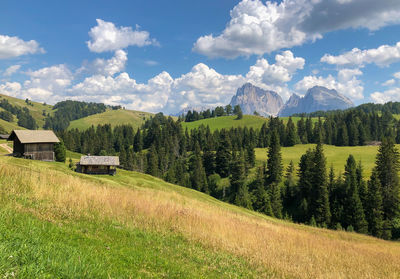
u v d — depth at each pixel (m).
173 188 46.47
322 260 12.80
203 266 8.66
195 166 116.19
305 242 16.67
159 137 161.50
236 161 97.00
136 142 164.00
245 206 80.31
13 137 54.06
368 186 65.94
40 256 4.87
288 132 153.75
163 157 137.62
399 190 66.88
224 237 13.24
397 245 35.84
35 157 52.88
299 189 80.50
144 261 7.29
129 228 10.77
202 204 29.66
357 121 166.25
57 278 4.37
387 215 65.00
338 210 65.25
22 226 6.62
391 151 70.19
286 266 10.46
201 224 14.70
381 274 12.55
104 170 58.12
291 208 80.56
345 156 119.69
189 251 9.98
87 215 10.78
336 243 20.75
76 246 6.53
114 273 5.45
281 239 15.86
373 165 100.62
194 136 167.50
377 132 158.75
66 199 12.17
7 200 9.14
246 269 9.44
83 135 167.12
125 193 18.23
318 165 73.06
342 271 11.46
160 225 12.76
